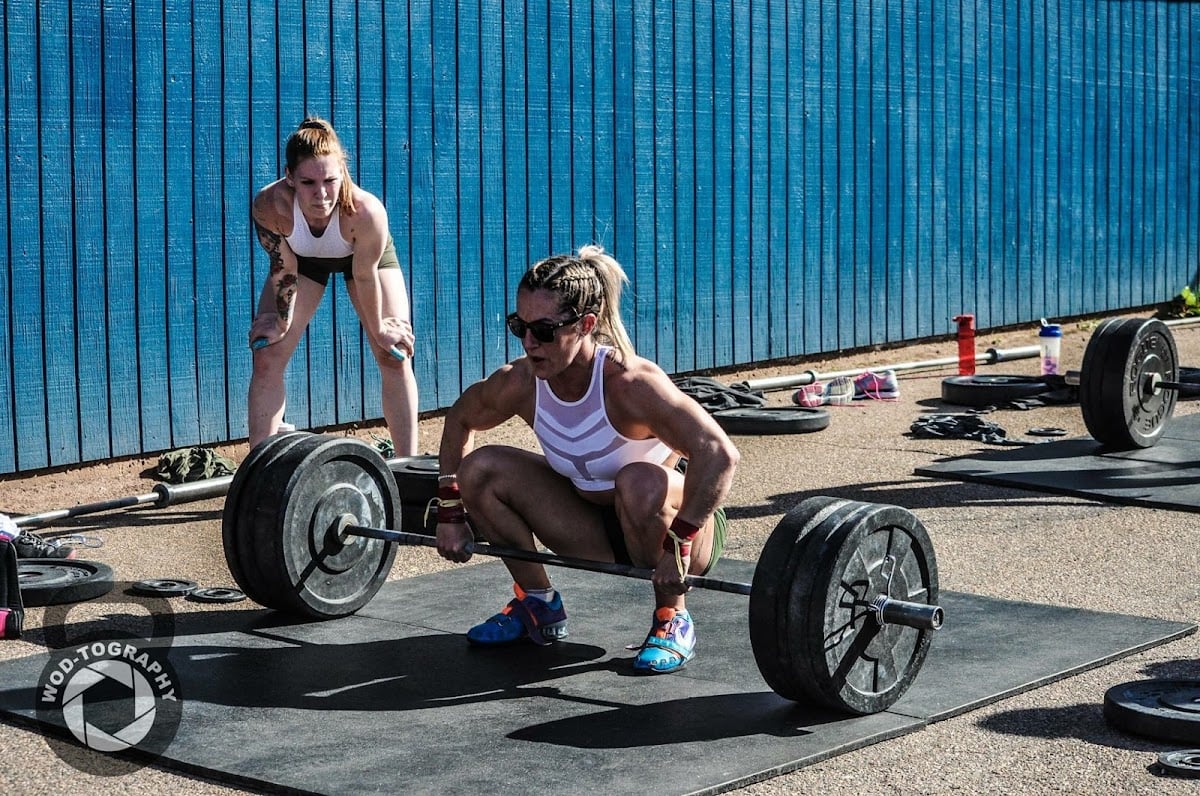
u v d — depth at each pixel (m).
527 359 4.06
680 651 4.17
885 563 3.77
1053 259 12.58
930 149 11.29
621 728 3.66
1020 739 3.59
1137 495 6.35
